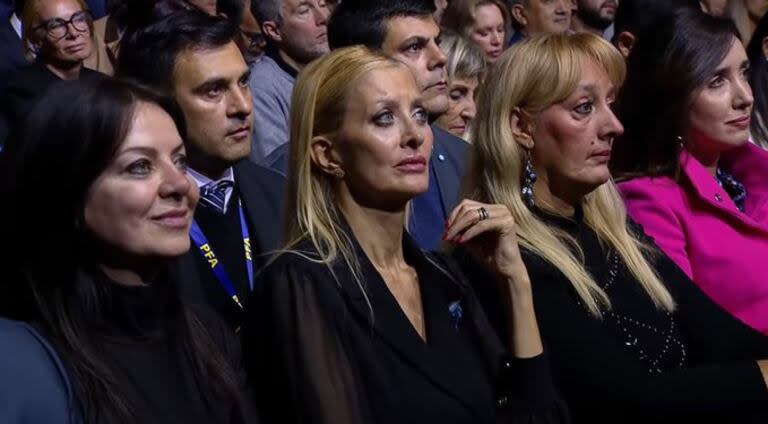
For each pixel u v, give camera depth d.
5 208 1.91
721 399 2.48
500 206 2.35
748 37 4.33
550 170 2.61
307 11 4.52
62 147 1.90
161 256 1.96
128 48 2.90
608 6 6.04
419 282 2.30
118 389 1.89
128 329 1.98
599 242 2.64
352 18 3.52
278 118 4.33
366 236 2.24
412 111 2.23
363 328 2.14
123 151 1.93
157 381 1.97
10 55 4.96
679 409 2.45
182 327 2.06
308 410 2.07
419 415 2.11
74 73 4.62
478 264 2.45
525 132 2.60
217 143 2.82
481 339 2.31
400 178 2.21
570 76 2.54
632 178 3.04
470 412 2.15
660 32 3.00
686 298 2.72
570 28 6.10
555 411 2.32
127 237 1.94
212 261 2.74
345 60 2.24
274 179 2.96
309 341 2.09
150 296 2.00
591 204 2.67
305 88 2.24
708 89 2.99
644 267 2.64
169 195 1.97
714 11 5.23
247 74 2.91
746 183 3.18
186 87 2.82
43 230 1.92
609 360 2.43
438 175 3.39
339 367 2.09
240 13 4.58
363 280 2.17
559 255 2.50
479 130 2.62
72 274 1.93
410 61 3.47
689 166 3.01
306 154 2.22
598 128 2.57
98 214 1.93
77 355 1.89
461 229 2.32
